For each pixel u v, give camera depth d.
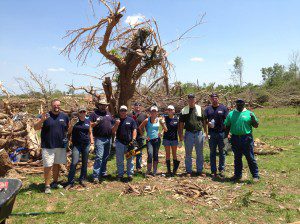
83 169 7.29
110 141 7.87
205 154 10.95
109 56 10.55
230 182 7.52
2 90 15.08
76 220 5.35
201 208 5.84
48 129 6.78
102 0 9.68
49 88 15.09
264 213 5.60
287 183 7.38
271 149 11.23
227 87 31.73
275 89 38.75
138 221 5.30
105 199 6.38
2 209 4.13
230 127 7.71
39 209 5.86
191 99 7.91
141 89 15.87
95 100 12.54
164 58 11.44
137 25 11.09
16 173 8.05
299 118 23.30
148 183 7.50
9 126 10.48
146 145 8.14
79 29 10.25
